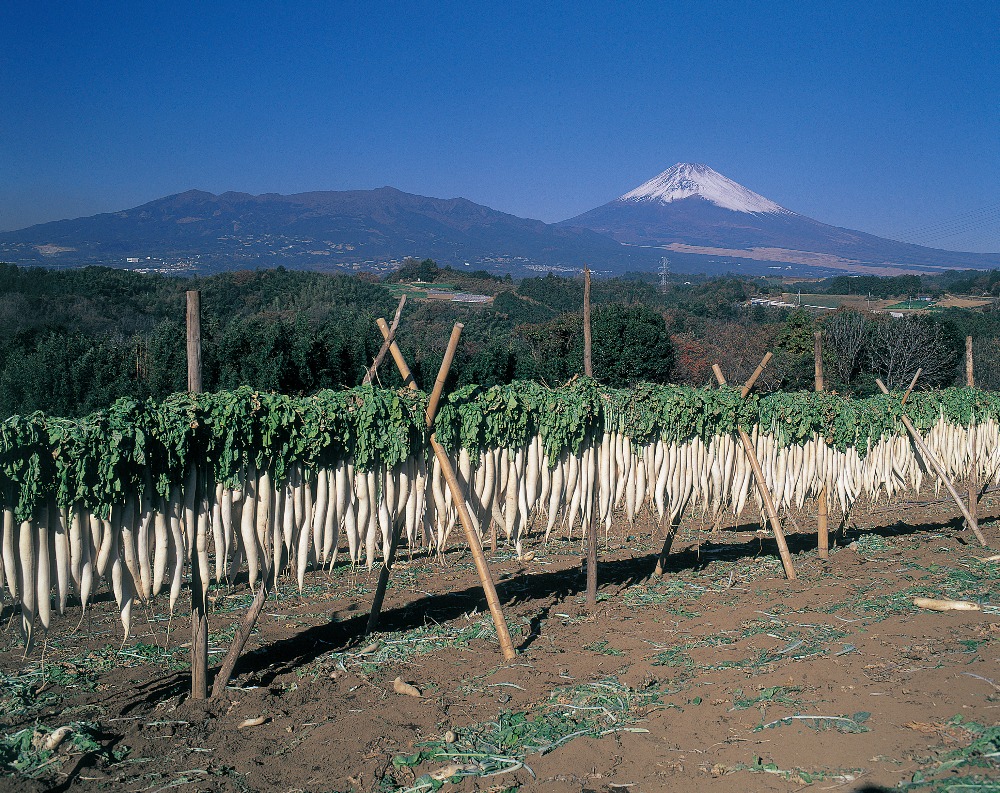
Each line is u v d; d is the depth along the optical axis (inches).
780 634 264.5
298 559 243.4
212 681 249.9
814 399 390.6
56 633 307.4
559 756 186.9
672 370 1259.8
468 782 178.9
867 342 1286.9
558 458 298.0
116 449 201.9
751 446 357.1
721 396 347.3
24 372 757.9
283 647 283.4
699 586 345.1
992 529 483.2
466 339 1226.6
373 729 207.9
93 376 768.3
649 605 319.3
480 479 279.4
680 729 195.9
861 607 290.4
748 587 339.9
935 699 197.9
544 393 290.7
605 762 182.7
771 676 224.1
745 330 1590.8
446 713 216.7
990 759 163.2
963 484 676.7
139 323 1441.9
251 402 227.6
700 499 371.2
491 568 412.2
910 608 286.7
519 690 230.2
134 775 189.5
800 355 1305.4
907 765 166.1
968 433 467.8
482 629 289.7
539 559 430.0
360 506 254.4
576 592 350.0
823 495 397.1
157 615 330.6
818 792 160.7
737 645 257.3
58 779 187.0
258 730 211.8
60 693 243.0
